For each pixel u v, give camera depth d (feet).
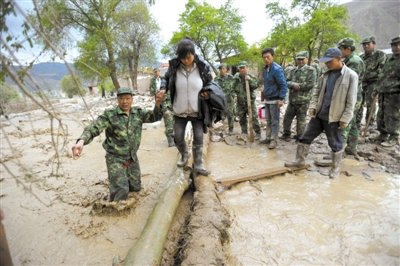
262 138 20.49
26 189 6.07
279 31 90.84
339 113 12.44
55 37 5.47
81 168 15.30
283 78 16.74
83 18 36.60
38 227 9.73
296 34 81.10
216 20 97.35
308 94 17.51
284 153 17.03
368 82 19.69
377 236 8.70
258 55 101.76
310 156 16.21
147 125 26.32
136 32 76.28
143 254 7.11
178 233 9.23
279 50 90.89
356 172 13.56
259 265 7.64
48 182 13.41
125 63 81.10
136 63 82.02
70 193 12.22
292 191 11.87
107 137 10.84
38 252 8.45
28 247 8.69
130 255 7.19
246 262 7.75
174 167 13.71
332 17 76.28
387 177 12.91
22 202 11.56
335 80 12.48
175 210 10.14
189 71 11.47
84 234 9.23
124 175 10.82
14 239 9.11
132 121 10.85
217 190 11.78
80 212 10.61
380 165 14.28
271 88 17.37
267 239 8.71
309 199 11.09
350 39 14.35
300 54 17.69
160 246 7.80
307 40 79.51
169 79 11.73
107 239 8.95
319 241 8.56
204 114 11.80
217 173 14.10
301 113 18.01
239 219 9.82
